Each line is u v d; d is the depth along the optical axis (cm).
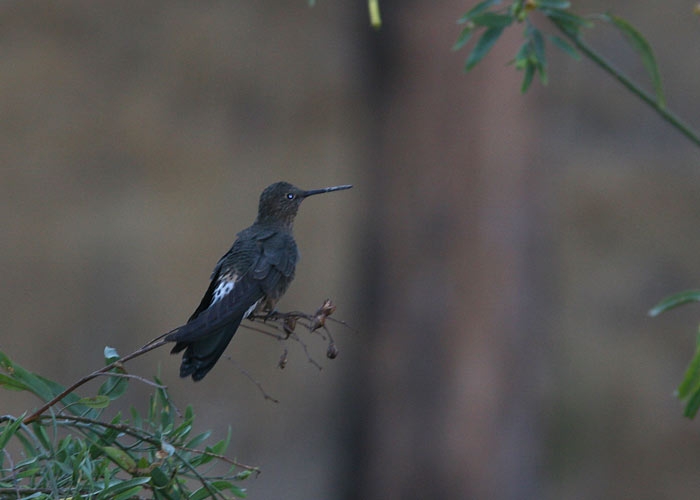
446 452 1051
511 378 1051
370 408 1073
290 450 1574
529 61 452
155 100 2030
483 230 1041
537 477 1074
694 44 2255
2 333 1655
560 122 2102
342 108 2084
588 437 1599
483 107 1036
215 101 2058
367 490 1074
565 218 1947
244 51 2123
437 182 1045
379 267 1066
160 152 1952
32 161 1889
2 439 310
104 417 1472
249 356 1684
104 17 2116
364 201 1090
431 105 1045
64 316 1688
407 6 1042
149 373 1644
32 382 353
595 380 1670
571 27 450
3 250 1750
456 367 1043
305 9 2180
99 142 1948
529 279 1055
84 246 1769
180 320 1712
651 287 1864
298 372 1684
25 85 1983
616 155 2092
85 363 1642
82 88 2008
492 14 453
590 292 1847
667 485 1550
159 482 323
